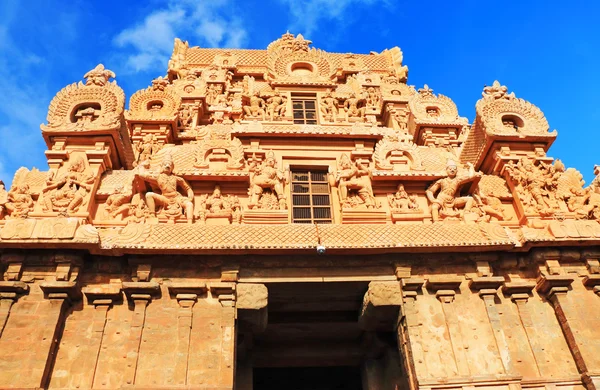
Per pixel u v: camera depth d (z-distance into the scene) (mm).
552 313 12922
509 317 12656
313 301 13852
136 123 18234
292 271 12680
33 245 11672
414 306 12414
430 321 12242
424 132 18656
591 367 11734
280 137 16562
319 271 12750
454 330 12078
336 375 18828
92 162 14148
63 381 10797
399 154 16172
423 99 19625
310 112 19453
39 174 13984
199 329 11609
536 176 15117
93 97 15281
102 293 11820
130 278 12344
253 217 14062
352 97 19344
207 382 10867
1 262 11852
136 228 12312
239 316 12312
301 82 19828
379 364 15672
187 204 14000
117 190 13977
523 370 11914
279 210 14336
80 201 13297
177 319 11734
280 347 15852
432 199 14938
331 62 21453
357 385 18688
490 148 16047
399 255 13047
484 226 13328
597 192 15438
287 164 16234
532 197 14914
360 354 15859
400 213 14641
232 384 10898
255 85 20422
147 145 17750
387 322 13562
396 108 20703
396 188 15461
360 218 14453
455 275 13086
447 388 11258
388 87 21562
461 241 12914
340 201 15016
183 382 10805
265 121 18094
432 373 11438
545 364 12031
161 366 10992
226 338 11484
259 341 15812
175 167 15102
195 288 11969
